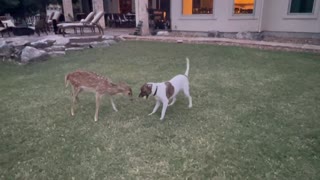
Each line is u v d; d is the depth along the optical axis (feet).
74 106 16.38
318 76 21.31
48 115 15.23
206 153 11.09
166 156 10.96
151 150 11.41
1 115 15.31
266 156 10.76
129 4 73.46
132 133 12.90
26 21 70.90
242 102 16.49
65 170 10.23
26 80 22.29
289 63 25.54
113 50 34.58
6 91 19.52
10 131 13.37
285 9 39.22
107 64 27.22
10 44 32.27
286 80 20.61
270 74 22.36
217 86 19.69
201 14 45.62
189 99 15.74
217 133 12.71
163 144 11.86
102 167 10.36
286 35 40.29
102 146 11.82
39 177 9.89
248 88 19.08
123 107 16.11
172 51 32.76
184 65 26.14
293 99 16.74
